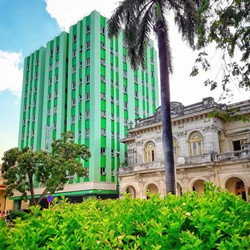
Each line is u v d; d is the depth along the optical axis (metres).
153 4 15.74
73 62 44.88
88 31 43.22
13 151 28.23
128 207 4.27
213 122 26.69
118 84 43.94
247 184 22.86
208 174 25.23
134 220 3.39
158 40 14.98
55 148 28.95
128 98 45.09
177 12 15.79
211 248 2.54
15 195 46.16
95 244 2.52
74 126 41.41
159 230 2.66
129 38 15.40
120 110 43.00
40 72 49.84
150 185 31.56
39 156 27.50
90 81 40.44
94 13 42.72
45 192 28.20
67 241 2.50
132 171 31.62
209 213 3.24
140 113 46.69
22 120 51.66
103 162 38.44
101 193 36.47
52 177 26.84
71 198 38.88
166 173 13.20
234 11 8.25
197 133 28.03
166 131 13.62
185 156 26.95
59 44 47.56
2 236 2.83
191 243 2.48
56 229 3.03
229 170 24.12
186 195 4.62
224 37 8.72
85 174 28.88
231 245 2.38
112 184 38.38
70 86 44.00
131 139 35.81
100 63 41.34
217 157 25.12
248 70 8.93
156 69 53.34
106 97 40.84
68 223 3.14
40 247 2.65
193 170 26.30
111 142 40.03
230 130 27.72
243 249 2.38
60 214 3.78
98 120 38.72
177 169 27.02
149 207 3.88
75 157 29.48
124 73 45.84
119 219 3.37
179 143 29.06
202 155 25.64
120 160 40.94
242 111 25.81
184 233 2.57
